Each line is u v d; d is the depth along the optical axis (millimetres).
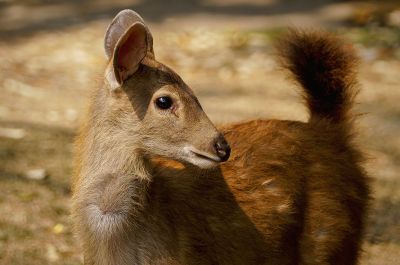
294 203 10070
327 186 10344
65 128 17734
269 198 10000
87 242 9445
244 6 28594
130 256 9312
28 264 12391
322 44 11078
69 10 28328
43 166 15641
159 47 24312
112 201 9203
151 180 9320
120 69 8992
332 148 10648
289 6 28422
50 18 27312
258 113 18969
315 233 10258
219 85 21328
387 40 24531
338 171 10523
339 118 11094
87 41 24766
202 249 9555
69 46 24172
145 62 9156
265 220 9938
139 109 9070
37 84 20812
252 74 22203
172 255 9344
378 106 19688
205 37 25250
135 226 9273
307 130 10664
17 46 24156
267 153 10195
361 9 27281
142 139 9109
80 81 21234
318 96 11117
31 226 13430
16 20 27094
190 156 9062
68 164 15766
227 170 9984
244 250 9859
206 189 9727
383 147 17266
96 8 28625
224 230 9727
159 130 9055
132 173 9195
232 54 23766
